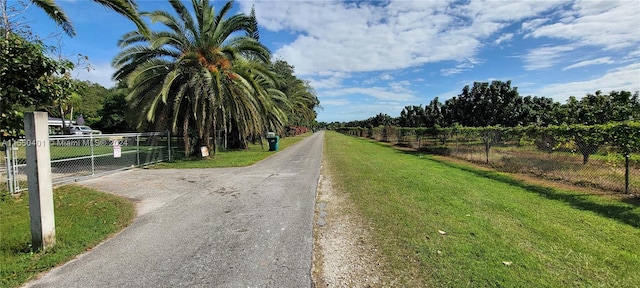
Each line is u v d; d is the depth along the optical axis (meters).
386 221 5.05
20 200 6.69
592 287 3.00
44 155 4.03
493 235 4.36
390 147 23.86
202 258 3.82
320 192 7.47
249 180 9.31
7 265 3.58
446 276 3.23
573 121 14.29
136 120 15.40
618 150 7.18
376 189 7.54
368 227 4.81
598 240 4.18
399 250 3.91
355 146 24.86
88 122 51.44
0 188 7.38
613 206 5.89
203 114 14.00
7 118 6.00
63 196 7.00
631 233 4.44
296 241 4.32
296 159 15.13
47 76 6.33
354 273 3.37
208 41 14.85
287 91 35.47
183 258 3.83
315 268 3.51
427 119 31.11
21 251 3.99
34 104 6.53
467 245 4.01
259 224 5.11
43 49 6.25
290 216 5.54
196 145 15.74
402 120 40.44
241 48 15.55
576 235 4.36
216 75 13.69
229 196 7.24
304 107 42.31
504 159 11.56
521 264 3.47
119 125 42.56
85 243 4.28
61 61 6.48
